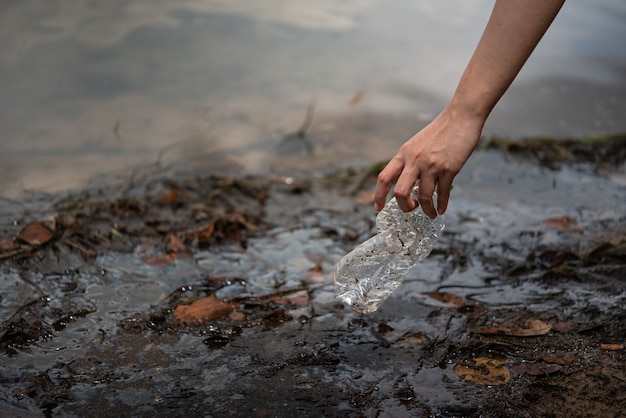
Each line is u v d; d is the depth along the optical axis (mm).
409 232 1657
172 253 2027
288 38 3781
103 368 1706
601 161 2564
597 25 4176
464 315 1858
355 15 4246
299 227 2172
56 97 2977
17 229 2080
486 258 2043
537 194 2361
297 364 1727
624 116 3041
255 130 2832
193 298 1887
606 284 1951
